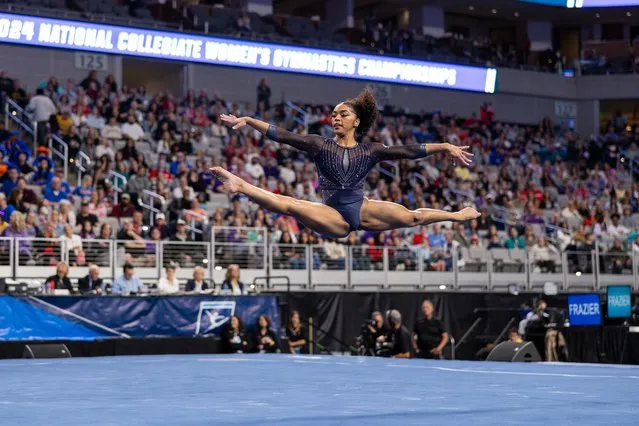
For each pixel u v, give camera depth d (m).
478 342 22.11
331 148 7.09
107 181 21.28
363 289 21.58
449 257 23.14
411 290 21.80
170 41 26.98
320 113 30.62
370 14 40.53
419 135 31.55
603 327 18.30
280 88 33.69
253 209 23.36
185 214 20.98
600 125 40.59
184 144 25.16
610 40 41.88
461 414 6.11
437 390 7.97
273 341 17.02
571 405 6.68
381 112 33.31
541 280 24.25
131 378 9.45
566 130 37.69
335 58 29.91
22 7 26.17
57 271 16.58
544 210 29.86
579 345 18.47
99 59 29.91
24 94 24.67
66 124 23.55
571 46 43.09
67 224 18.55
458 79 32.03
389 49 34.59
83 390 8.10
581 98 39.41
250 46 28.41
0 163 20.72
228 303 17.05
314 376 9.68
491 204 28.12
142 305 16.31
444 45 36.94
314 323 20.06
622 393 7.60
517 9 40.09
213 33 27.89
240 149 26.08
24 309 15.37
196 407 6.66
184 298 16.67
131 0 30.50
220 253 20.05
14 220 18.23
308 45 29.50
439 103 36.88
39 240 18.16
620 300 19.09
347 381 9.00
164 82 32.59
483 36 42.75
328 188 7.12
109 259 18.53
